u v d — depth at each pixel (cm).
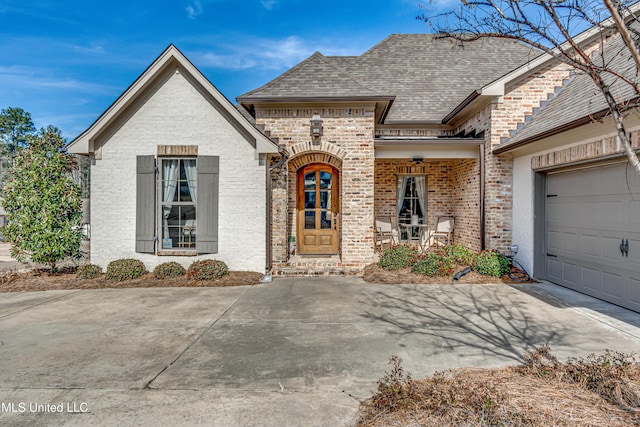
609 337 468
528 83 915
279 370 375
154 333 491
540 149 793
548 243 810
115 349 434
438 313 577
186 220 911
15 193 847
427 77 1245
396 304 631
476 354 412
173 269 833
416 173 1209
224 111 876
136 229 877
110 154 880
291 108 939
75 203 877
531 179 831
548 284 784
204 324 529
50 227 841
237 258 881
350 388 337
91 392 331
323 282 815
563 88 912
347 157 934
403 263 888
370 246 929
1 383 348
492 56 1305
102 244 882
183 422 284
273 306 623
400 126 1139
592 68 291
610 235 632
